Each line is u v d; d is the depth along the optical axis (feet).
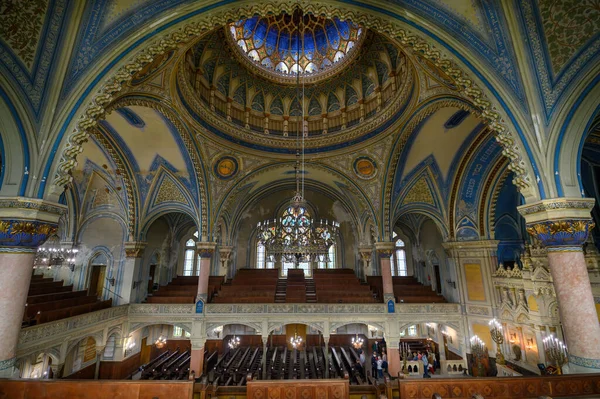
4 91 21.44
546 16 22.47
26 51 22.09
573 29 21.95
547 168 23.56
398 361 53.47
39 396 19.70
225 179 58.54
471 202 57.16
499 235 61.57
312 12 26.63
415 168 55.88
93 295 56.34
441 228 60.08
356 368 53.16
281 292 67.15
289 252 40.88
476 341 52.01
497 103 25.03
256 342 74.18
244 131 57.57
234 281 70.08
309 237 41.50
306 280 74.64
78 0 22.86
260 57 61.67
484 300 54.49
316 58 63.67
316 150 60.08
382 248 56.39
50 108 23.29
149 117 45.52
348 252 83.76
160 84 38.73
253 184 68.90
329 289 65.51
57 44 23.03
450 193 57.77
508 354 49.96
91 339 56.08
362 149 56.54
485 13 23.98
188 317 56.44
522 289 47.52
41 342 37.60
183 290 67.15
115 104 35.09
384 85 53.52
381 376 53.88
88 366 54.44
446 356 62.23
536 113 24.08
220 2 25.26
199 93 49.14
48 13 22.16
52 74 23.25
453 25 25.13
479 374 48.78
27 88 22.47
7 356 20.53
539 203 23.34
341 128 59.67
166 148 52.08
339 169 60.23
